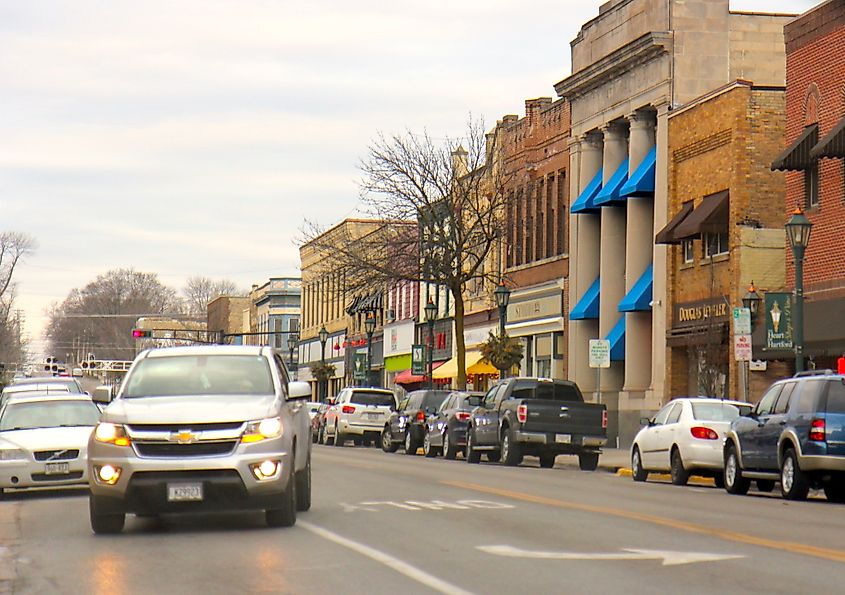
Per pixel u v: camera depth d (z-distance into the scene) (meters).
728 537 21.42
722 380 57.25
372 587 15.74
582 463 51.38
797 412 32.81
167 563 18.52
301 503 26.17
